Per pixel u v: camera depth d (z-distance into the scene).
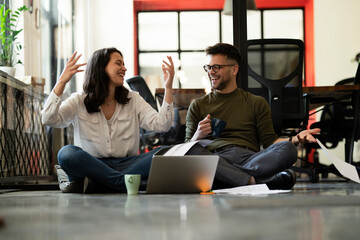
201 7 8.62
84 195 2.17
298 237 0.73
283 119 4.14
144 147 4.40
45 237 0.77
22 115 3.57
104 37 7.45
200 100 2.79
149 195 2.05
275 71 4.07
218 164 2.34
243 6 3.22
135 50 8.47
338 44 8.52
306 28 8.70
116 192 2.40
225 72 2.72
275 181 2.43
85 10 6.29
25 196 2.22
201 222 0.95
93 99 2.53
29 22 4.09
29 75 4.05
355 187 2.80
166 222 0.96
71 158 2.33
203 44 8.64
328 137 4.23
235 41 3.21
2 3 3.76
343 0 8.49
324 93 4.25
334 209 1.20
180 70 8.60
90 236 0.77
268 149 2.42
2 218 1.07
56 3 4.80
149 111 2.68
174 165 2.12
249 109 2.70
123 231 0.83
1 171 3.11
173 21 8.64
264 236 0.74
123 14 7.72
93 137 2.55
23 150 3.59
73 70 2.51
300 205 1.31
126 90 2.63
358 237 0.73
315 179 4.00
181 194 2.12
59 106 2.49
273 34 8.76
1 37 3.56
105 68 2.55
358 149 6.40
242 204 1.33
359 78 4.10
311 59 8.59
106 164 2.51
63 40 5.00
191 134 2.72
